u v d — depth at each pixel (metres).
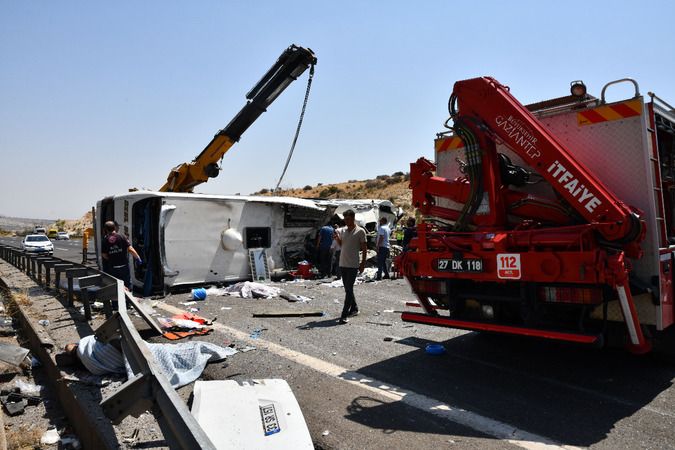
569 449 3.59
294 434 3.48
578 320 5.13
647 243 4.85
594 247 4.56
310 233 15.32
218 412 3.55
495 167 5.59
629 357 5.90
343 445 3.67
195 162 14.64
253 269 13.21
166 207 11.45
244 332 7.26
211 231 12.45
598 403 4.48
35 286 10.70
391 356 6.01
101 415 3.93
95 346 4.93
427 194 6.53
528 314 4.92
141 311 5.80
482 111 5.52
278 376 5.25
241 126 14.11
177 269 11.78
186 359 5.38
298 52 13.24
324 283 12.96
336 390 4.82
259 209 13.55
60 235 70.75
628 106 5.01
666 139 5.98
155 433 3.67
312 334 7.15
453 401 4.54
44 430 4.14
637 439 3.75
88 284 7.01
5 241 55.31
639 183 4.93
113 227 9.02
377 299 10.40
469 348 6.38
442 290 5.77
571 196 4.88
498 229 5.51
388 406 4.42
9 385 5.09
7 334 7.15
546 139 5.02
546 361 5.79
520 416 4.19
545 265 4.67
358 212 17.66
